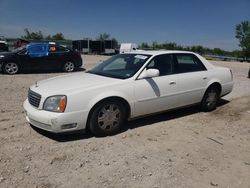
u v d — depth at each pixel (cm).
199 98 695
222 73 745
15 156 448
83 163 435
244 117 702
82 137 530
